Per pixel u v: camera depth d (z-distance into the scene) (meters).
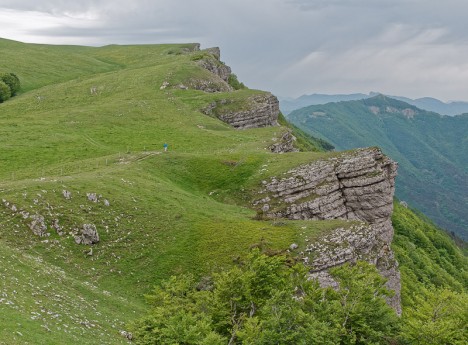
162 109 126.75
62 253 53.03
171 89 144.00
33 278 40.84
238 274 44.66
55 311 35.25
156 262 56.75
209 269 56.44
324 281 56.59
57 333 30.73
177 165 85.44
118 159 85.62
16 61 182.62
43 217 55.72
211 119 123.56
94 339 33.41
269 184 79.88
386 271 63.88
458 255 171.00
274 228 64.56
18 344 26.03
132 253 57.00
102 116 118.00
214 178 83.44
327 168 80.56
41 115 119.12
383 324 42.69
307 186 78.38
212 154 90.62
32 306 33.75
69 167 81.25
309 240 61.09
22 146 93.12
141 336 36.91
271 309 39.22
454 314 49.50
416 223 174.38
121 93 140.62
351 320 42.16
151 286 53.31
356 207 80.75
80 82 158.00
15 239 52.03
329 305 42.47
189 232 62.34
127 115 120.06
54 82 170.62
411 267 111.75
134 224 61.19
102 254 55.38
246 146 99.94
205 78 157.62
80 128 108.94
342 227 64.69
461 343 43.69
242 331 37.47
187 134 108.88
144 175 77.00
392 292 47.44
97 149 95.94
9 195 57.47
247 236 61.72
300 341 36.16
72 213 58.34
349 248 60.69
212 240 60.97
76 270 51.53
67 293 41.78
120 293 50.56
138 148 99.00
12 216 54.84
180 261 57.47
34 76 171.75
